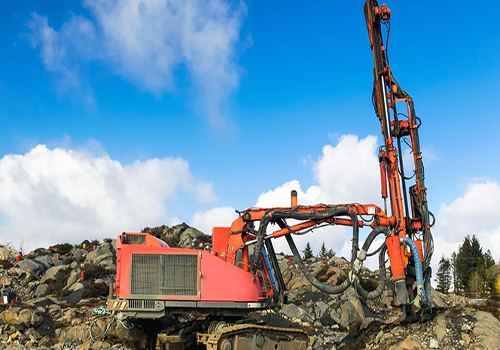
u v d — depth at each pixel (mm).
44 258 27328
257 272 15359
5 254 27641
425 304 14781
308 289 23547
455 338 13352
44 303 18594
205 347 15578
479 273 43594
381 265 15555
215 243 16297
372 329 16312
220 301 14258
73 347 15445
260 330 14102
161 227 34969
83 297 21469
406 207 15539
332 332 18688
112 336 16188
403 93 15992
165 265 14250
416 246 14906
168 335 15023
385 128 15844
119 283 14086
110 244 29297
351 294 21734
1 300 18109
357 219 15203
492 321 13570
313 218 15352
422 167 15469
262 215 15570
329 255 41125
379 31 16359
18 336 15578
